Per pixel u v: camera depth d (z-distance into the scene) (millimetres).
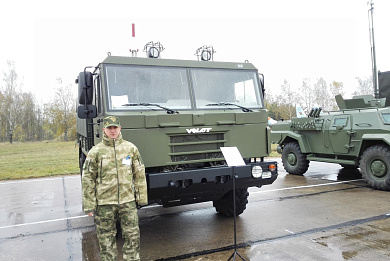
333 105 44312
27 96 50094
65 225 5488
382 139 7422
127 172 3230
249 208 6160
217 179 4203
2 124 44500
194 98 4508
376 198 6730
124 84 4184
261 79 5172
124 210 3213
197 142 4309
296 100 43812
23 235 5004
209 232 4824
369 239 4387
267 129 4781
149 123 3998
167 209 6266
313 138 9508
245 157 4629
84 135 6309
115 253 3201
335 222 5172
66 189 8688
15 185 9523
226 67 4840
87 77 4113
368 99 9500
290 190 7746
